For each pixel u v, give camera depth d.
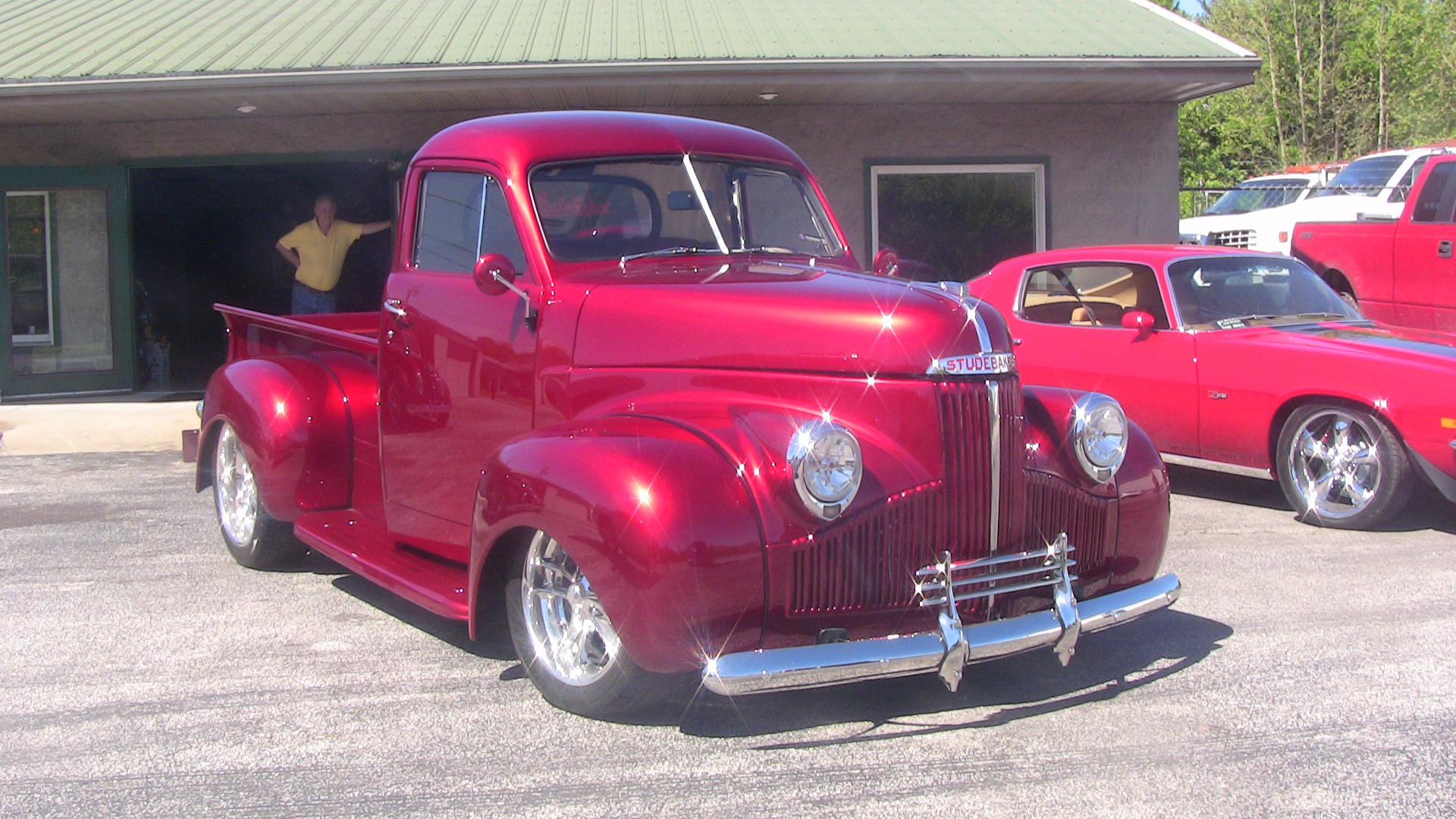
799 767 3.37
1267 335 6.91
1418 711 3.72
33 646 4.59
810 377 3.59
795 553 3.33
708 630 3.25
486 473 3.78
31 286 12.12
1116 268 7.69
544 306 4.14
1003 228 12.14
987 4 12.55
